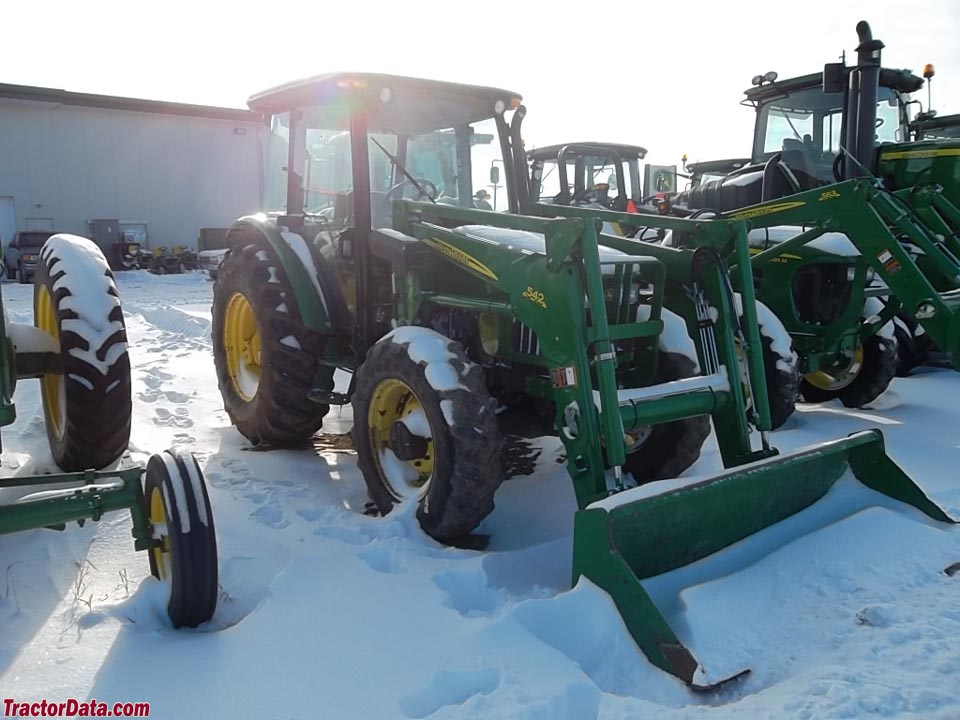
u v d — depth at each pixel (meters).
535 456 4.92
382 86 4.28
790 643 2.56
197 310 12.25
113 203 24.42
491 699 2.23
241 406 5.13
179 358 8.02
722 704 2.30
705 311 3.77
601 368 3.21
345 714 2.22
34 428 4.94
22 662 2.47
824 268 6.29
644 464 4.26
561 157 10.03
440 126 4.70
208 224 26.06
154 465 2.82
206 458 4.75
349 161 4.60
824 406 6.56
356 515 3.81
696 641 2.56
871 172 6.47
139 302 13.99
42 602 2.85
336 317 4.68
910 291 5.30
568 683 2.30
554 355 3.39
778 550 3.07
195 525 2.66
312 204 4.90
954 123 9.58
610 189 11.99
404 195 4.64
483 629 2.60
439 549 3.37
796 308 6.37
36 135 23.08
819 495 3.48
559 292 3.33
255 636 2.63
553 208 4.69
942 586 2.88
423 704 2.29
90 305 3.94
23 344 3.85
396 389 3.81
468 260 3.84
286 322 4.67
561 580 3.21
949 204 6.05
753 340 3.63
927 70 8.15
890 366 6.18
